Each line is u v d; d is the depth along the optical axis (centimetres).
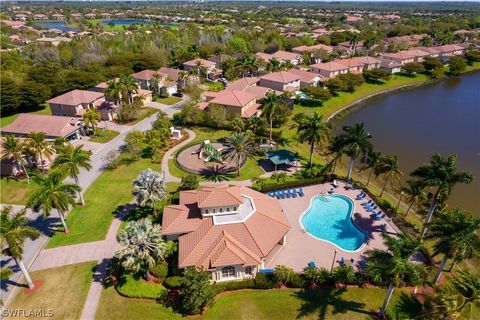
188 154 7162
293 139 8050
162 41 16350
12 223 3541
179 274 3953
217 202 4381
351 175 6669
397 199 5947
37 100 9688
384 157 5484
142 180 4703
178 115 8988
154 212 5050
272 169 6638
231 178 6272
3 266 4181
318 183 6153
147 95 10344
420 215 5444
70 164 5062
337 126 9488
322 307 3659
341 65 12988
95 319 3484
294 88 11044
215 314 3566
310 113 9931
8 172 6231
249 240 4169
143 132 7650
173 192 5753
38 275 4041
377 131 9144
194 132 8369
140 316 3522
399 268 3077
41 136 6188
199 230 4322
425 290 3919
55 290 3834
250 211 4616
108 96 8944
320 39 18488
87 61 13012
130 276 3884
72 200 4469
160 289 3784
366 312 3616
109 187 5922
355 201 5616
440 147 8206
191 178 5744
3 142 5916
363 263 4247
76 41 15262
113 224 4941
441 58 16400
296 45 17512
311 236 4762
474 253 3553
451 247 3512
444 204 4828
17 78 10150
